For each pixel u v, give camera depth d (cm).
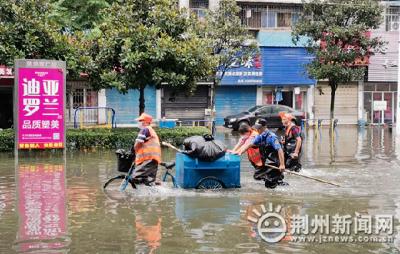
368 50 2800
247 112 2881
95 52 1938
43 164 1434
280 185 1068
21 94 1572
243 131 1088
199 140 1041
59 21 2283
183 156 1045
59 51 1808
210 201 934
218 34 2488
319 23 2614
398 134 2484
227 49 2548
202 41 1959
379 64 3416
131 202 929
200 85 3164
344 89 3416
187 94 2027
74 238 700
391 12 3388
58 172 1293
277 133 2664
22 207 889
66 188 1070
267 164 1060
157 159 1059
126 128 2083
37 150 1595
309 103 3353
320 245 673
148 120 1063
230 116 2911
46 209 874
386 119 3488
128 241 685
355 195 991
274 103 3316
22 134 1575
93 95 2881
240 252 640
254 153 1074
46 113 1591
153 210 864
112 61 1906
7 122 2625
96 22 2389
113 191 1035
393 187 1084
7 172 1290
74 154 1673
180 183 1059
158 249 650
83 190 1047
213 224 773
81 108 2589
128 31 1858
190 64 1867
